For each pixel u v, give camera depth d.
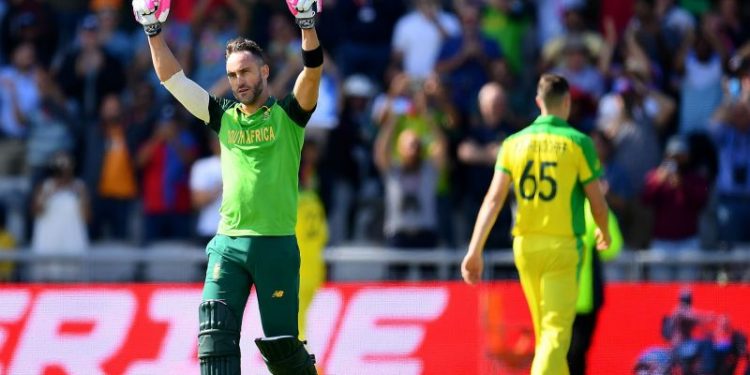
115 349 32.38
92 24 46.66
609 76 45.66
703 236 42.19
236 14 46.81
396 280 35.44
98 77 46.19
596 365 31.30
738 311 30.98
